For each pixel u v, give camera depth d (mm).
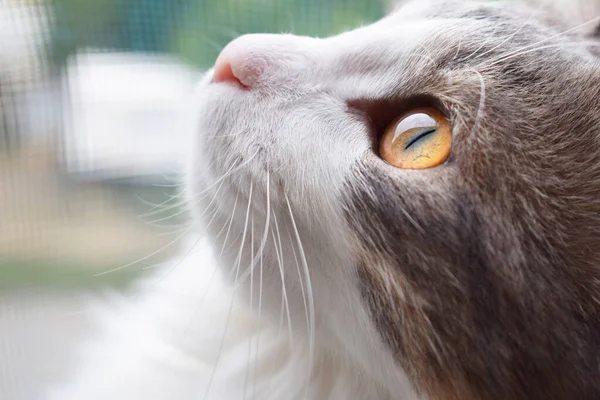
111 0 319
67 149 327
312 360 232
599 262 202
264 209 217
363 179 212
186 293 265
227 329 254
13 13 308
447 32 217
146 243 313
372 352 221
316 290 222
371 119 220
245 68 226
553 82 209
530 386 206
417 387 217
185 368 260
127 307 283
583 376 204
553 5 238
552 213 203
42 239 328
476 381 209
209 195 225
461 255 204
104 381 267
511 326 204
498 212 203
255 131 219
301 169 215
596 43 220
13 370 314
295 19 324
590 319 203
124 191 333
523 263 203
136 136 329
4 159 319
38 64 314
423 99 213
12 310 323
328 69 225
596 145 206
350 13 315
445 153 207
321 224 215
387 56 220
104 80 324
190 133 237
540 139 205
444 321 208
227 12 328
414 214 206
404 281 209
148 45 325
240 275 226
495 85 207
